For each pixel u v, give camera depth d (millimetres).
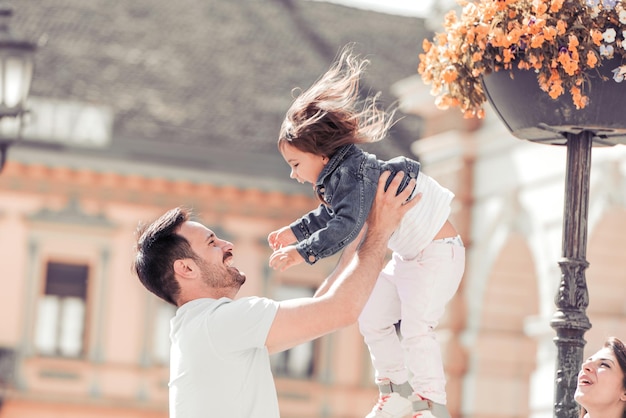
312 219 6727
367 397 33781
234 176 33531
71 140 32906
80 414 32625
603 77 6625
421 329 6789
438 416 6789
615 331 23031
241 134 34188
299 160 6445
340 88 6465
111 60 35344
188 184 33375
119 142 33094
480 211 27016
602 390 6941
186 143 33531
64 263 32969
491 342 26562
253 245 33625
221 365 5922
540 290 24781
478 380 26641
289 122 6445
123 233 33125
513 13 6797
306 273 33812
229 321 5922
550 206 24781
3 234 32656
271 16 38312
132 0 37562
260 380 5965
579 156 6879
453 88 7199
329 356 33781
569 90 6668
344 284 6023
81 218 32906
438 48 7215
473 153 27188
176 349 6070
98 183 33062
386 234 6238
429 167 28500
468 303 26969
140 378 32938
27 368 32469
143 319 33062
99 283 32938
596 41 6539
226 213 33625
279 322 5918
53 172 32812
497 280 26547
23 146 32562
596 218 22828
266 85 35875
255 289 33562
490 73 6914
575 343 6832
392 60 37844
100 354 32812
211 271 6215
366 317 7012
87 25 36188
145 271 6242
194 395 5938
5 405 32250
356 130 6418
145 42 36250
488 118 26781
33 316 32625
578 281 6879
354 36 38531
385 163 6434
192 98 34906
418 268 6758
